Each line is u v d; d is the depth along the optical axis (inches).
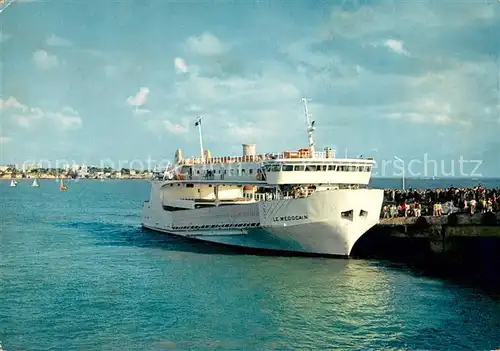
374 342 1182.9
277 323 1286.9
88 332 1230.3
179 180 2613.2
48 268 1882.4
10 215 4173.2
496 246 1894.7
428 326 1269.7
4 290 1566.2
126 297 1492.4
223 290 1555.1
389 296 1493.6
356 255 2039.9
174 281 1663.4
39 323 1288.1
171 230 2696.9
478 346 1157.1
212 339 1192.8
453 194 2372.0
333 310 1379.2
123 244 2450.8
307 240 1973.4
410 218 1929.1
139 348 1145.4
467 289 1569.9
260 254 2100.1
